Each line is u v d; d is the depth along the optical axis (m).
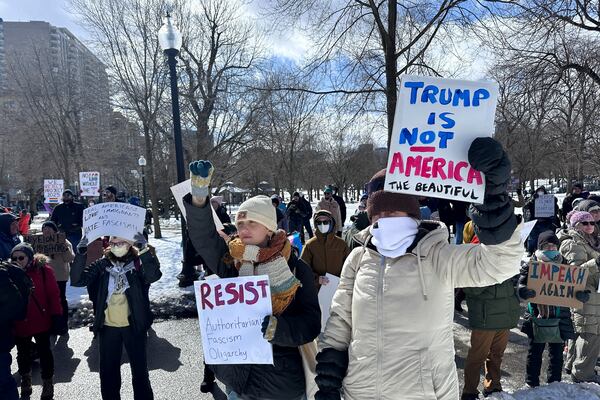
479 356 3.94
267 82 11.15
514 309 3.91
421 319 1.95
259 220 2.42
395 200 2.01
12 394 3.51
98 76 20.75
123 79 16.91
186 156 19.70
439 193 1.87
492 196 1.71
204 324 2.36
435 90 1.91
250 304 2.32
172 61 8.62
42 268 4.58
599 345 4.30
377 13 8.44
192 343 6.00
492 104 1.84
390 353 1.96
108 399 3.74
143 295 3.90
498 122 17.36
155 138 19.34
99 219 3.91
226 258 2.55
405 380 1.93
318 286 4.70
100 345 3.81
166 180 26.48
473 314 3.92
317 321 2.40
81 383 4.86
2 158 45.81
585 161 20.66
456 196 1.83
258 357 2.30
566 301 4.00
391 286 1.99
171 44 8.51
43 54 32.03
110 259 3.92
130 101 17.36
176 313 7.28
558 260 4.17
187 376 4.94
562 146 23.64
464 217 6.92
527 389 3.90
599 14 9.01
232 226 3.71
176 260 12.14
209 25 17.92
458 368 4.91
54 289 4.60
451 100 1.89
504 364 5.06
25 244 4.54
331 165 48.12
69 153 33.28
